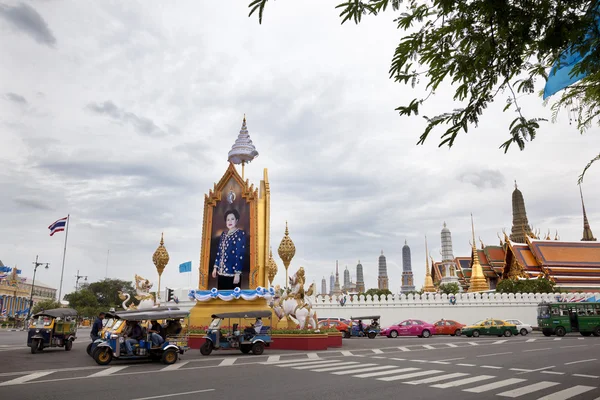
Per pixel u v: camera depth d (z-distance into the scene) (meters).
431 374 14.27
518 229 105.19
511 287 60.94
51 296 146.50
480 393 10.91
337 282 199.62
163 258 33.84
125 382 12.64
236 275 30.42
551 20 5.14
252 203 31.31
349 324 41.47
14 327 70.94
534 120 5.61
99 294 94.88
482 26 5.54
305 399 10.05
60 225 49.69
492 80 5.88
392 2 5.57
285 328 27.20
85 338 37.50
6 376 14.03
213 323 22.56
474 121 5.90
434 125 5.98
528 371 15.09
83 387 11.76
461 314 49.16
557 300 50.59
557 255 67.06
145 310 18.95
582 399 10.25
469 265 86.75
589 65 5.63
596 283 65.00
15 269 119.62
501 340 33.16
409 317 48.50
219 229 31.55
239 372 14.82
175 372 14.91
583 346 26.17
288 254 31.94
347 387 11.67
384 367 16.17
